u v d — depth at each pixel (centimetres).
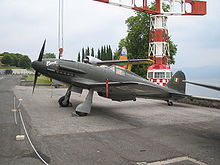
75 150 428
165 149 455
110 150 436
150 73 1762
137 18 2675
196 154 429
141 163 376
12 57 12100
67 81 914
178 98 1197
